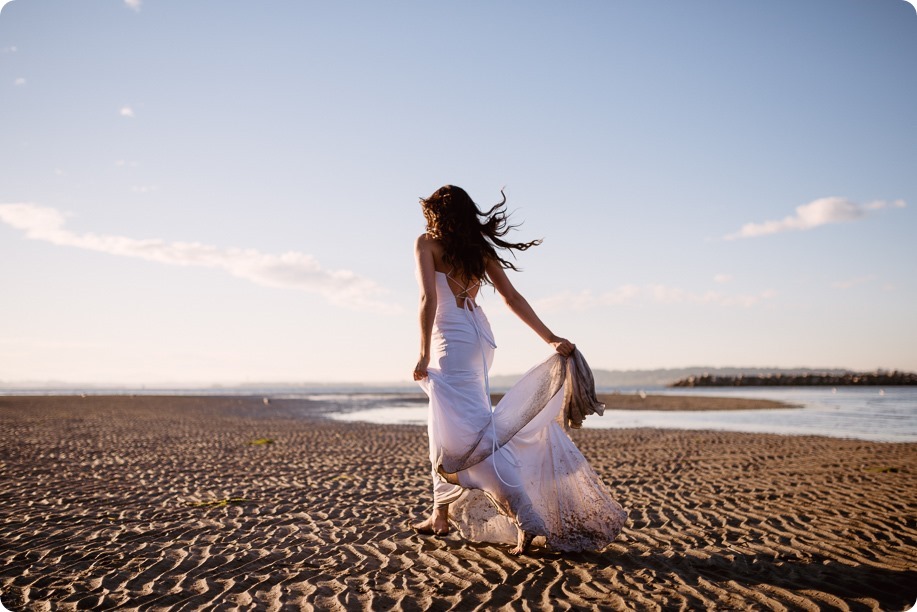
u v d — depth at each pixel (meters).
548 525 3.56
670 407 31.30
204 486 6.19
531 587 2.96
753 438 12.41
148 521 4.51
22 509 4.97
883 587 2.97
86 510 4.93
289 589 2.96
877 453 9.23
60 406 29.30
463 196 3.66
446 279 3.63
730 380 101.56
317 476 6.92
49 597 2.88
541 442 3.65
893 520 4.45
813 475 6.86
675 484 6.27
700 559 3.43
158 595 2.90
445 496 3.87
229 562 3.43
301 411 26.89
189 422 18.34
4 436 12.62
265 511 4.88
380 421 19.36
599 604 2.73
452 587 2.97
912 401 36.28
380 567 3.30
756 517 4.57
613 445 10.98
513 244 3.79
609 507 3.60
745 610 2.67
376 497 5.51
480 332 3.62
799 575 3.15
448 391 3.51
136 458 8.81
